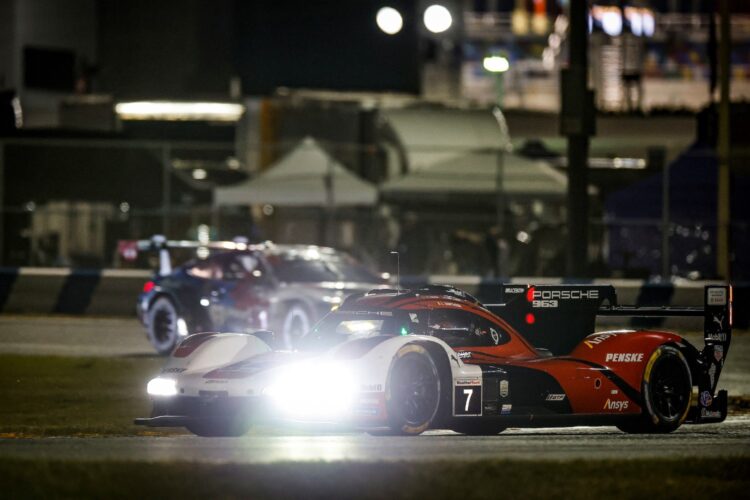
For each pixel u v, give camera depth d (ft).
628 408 143.33
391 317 139.44
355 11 519.60
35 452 114.42
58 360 234.58
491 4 594.24
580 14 239.71
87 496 87.81
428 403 132.26
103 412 172.86
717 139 398.42
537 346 149.07
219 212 369.91
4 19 555.69
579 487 94.89
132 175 409.90
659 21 579.89
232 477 94.63
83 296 339.36
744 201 394.52
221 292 248.52
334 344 141.08
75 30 580.30
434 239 365.61
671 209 377.71
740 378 225.56
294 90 495.41
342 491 89.92
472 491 91.76
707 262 368.48
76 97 499.92
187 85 580.71
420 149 381.60
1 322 315.37
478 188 369.91
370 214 370.94
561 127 239.91
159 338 252.01
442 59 540.93
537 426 137.59
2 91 472.44
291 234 379.14
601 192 409.90
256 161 438.40
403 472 97.50
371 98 469.98
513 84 579.89
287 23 517.14
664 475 101.71
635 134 428.15
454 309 140.77
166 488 90.22
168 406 134.31
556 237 359.05
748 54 577.43
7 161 401.08
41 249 388.78
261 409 128.98
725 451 122.01
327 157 373.20
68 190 400.67
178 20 583.17
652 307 149.89
